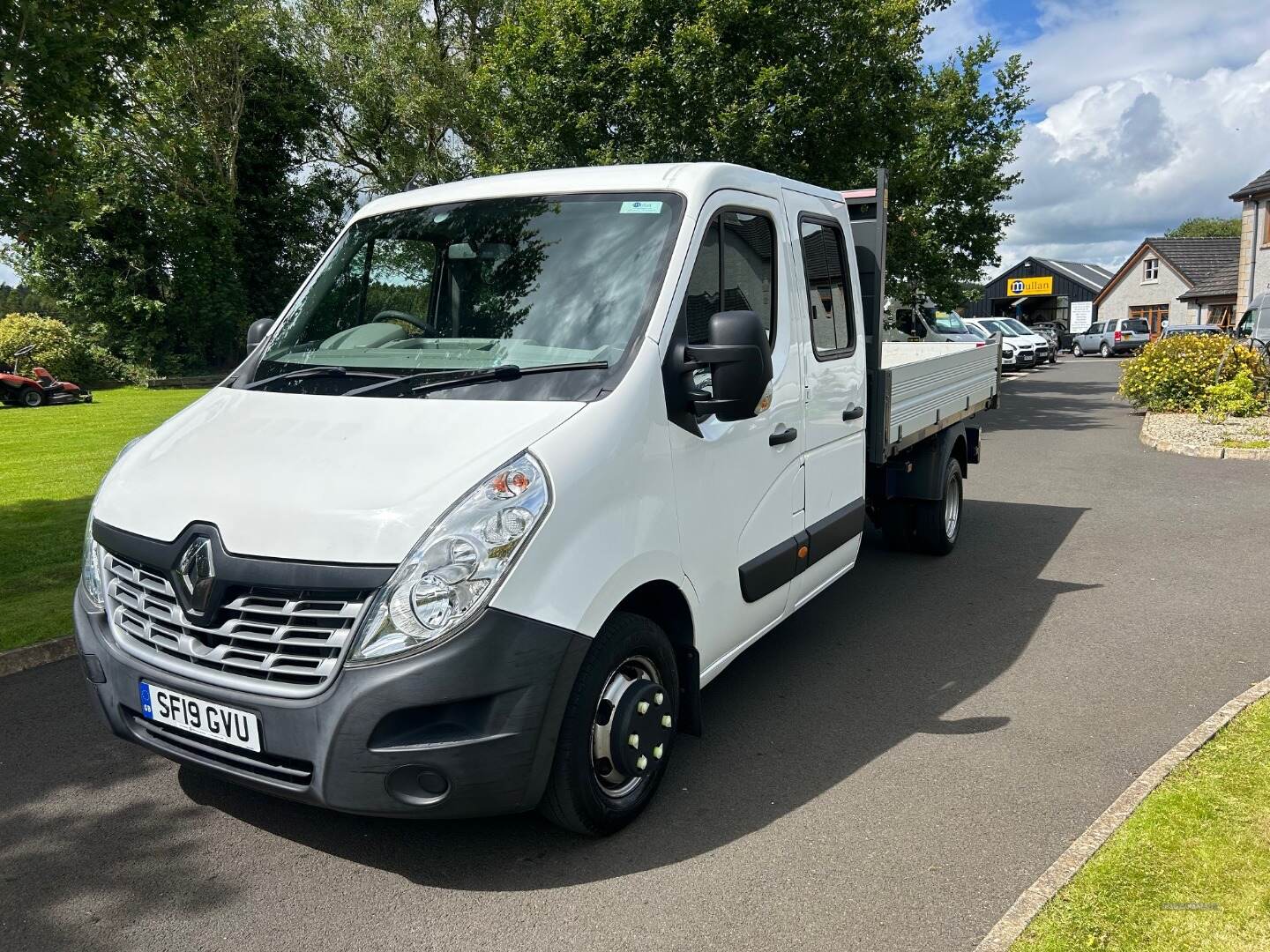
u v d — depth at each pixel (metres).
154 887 3.23
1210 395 16.72
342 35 32.12
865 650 5.52
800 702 4.78
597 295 3.70
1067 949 2.67
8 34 6.29
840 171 15.18
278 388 3.79
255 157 36.81
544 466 3.06
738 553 4.08
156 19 7.35
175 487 3.25
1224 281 49.91
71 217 7.08
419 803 2.91
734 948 2.86
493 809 3.01
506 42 15.73
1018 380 30.66
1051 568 7.22
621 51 14.20
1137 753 4.11
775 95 13.97
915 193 18.38
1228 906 2.84
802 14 14.41
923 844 3.42
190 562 3.04
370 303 4.17
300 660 2.89
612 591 3.22
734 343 3.37
